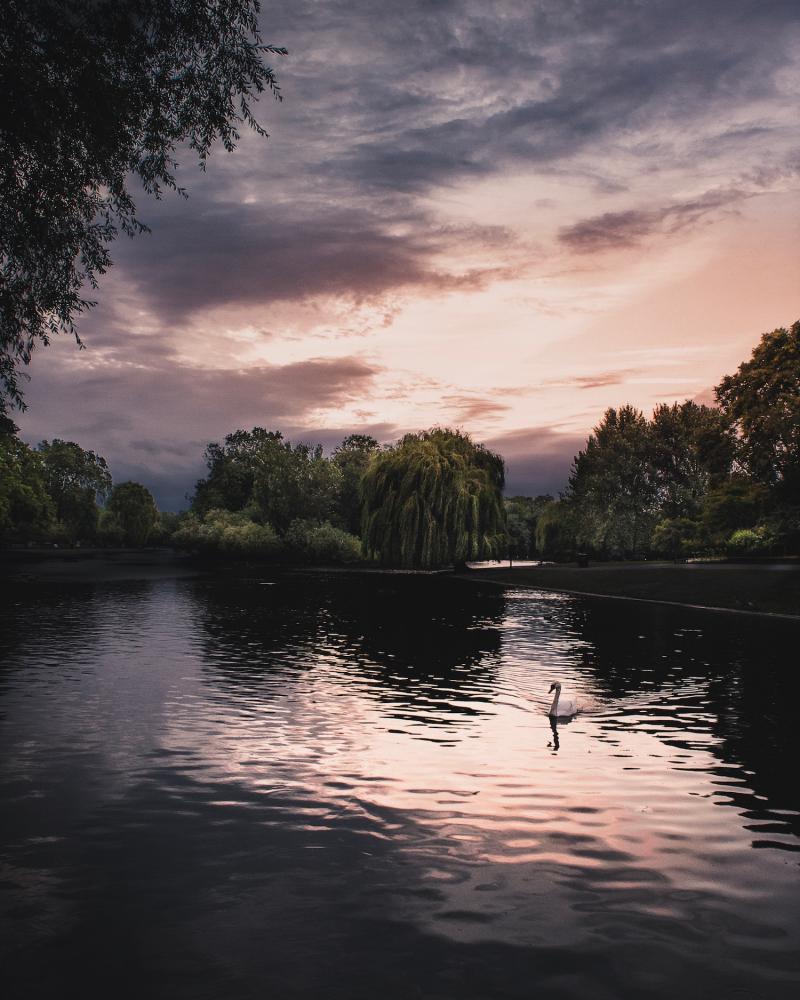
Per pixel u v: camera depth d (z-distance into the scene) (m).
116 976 4.96
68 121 11.77
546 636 24.95
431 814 8.17
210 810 8.27
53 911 5.89
